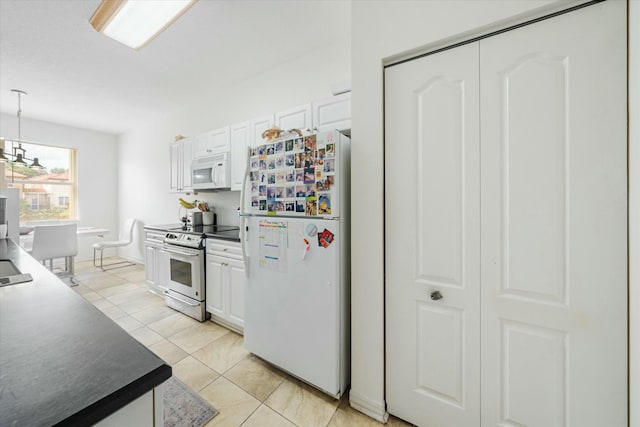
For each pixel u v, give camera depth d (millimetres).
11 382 418
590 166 951
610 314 934
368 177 1387
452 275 1216
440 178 1230
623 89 896
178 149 3498
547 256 1026
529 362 1071
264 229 1737
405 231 1324
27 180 4359
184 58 2586
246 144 2658
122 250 5117
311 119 2111
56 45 2334
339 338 1483
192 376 1724
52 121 4445
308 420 1386
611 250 928
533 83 1030
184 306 2660
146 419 471
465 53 1155
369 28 1355
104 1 1792
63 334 583
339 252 1468
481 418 1171
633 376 880
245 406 1475
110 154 5211
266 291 1743
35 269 1188
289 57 2594
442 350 1252
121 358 497
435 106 1229
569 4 959
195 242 2537
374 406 1396
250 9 1934
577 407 994
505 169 1093
